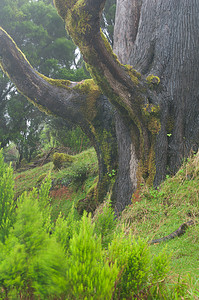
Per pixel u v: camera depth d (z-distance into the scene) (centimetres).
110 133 846
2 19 1788
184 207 531
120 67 672
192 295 160
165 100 715
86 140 1741
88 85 832
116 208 753
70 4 550
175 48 737
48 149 2233
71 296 114
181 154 693
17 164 2183
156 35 765
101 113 838
